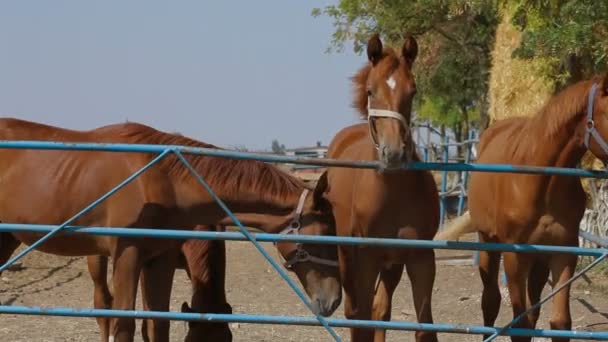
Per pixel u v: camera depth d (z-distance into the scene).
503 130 7.40
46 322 9.88
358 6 20.58
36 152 6.55
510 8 11.55
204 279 6.88
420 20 19.72
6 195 6.57
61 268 13.84
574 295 11.18
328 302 5.99
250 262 14.89
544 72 11.52
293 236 5.45
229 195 6.26
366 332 6.53
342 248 7.10
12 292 11.70
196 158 6.33
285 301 11.37
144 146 5.46
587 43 8.13
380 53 6.04
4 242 7.57
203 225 6.80
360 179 6.49
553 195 6.21
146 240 6.23
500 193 6.61
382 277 7.18
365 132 7.96
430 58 20.91
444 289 12.20
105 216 6.31
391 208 6.28
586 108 5.93
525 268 6.50
